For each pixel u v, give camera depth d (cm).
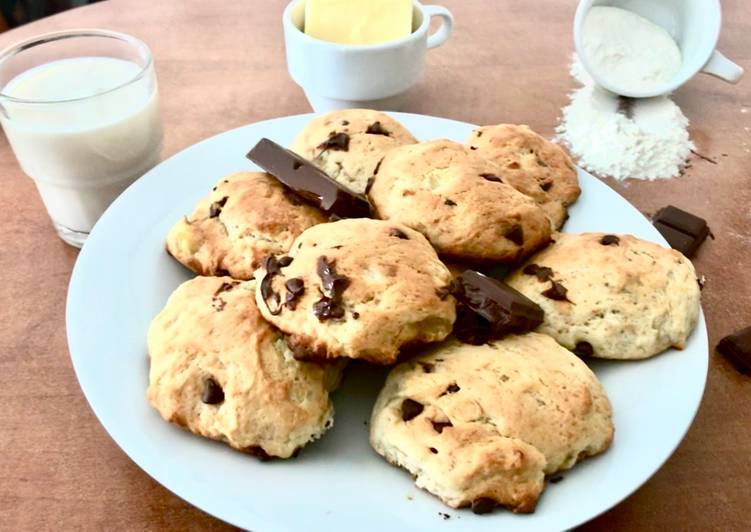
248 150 39
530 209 33
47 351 32
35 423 29
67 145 35
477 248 32
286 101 47
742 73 47
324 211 33
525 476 25
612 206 37
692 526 27
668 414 28
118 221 34
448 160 34
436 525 25
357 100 44
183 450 26
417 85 49
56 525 26
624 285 31
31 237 38
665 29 50
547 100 49
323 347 27
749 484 28
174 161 38
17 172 41
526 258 33
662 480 28
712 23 47
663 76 48
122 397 28
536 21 57
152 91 38
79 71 38
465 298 29
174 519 27
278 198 34
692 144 45
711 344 34
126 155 37
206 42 52
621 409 29
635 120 46
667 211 39
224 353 28
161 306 32
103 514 27
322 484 26
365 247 29
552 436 26
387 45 42
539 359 28
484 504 25
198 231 33
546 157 38
